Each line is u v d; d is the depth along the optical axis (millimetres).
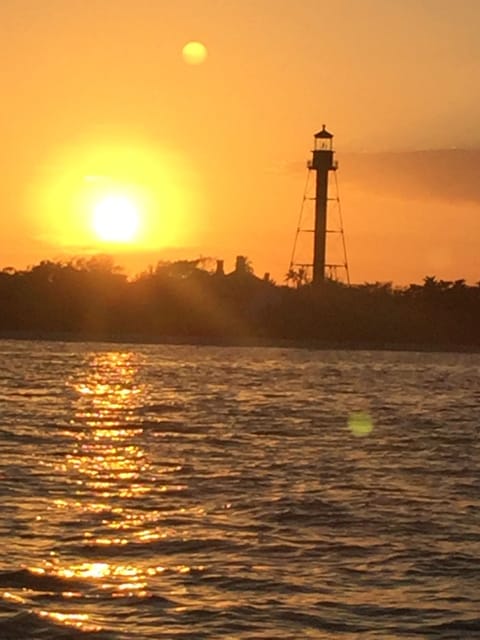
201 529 33188
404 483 42688
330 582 27984
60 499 37219
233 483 41438
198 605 25891
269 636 24141
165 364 142375
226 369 134125
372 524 34531
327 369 140750
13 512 34688
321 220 195000
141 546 30922
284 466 46438
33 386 95812
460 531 33812
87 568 28562
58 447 51438
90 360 147125
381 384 112812
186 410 74688
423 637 24281
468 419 73875
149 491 39281
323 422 67938
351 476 44156
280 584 27656
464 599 26844
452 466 48062
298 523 34438
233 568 28938
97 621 24703
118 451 50562
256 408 77625
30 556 29453
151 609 25531
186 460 47750
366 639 24078
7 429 58531
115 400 82562
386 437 59719
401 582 28141
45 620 24625
